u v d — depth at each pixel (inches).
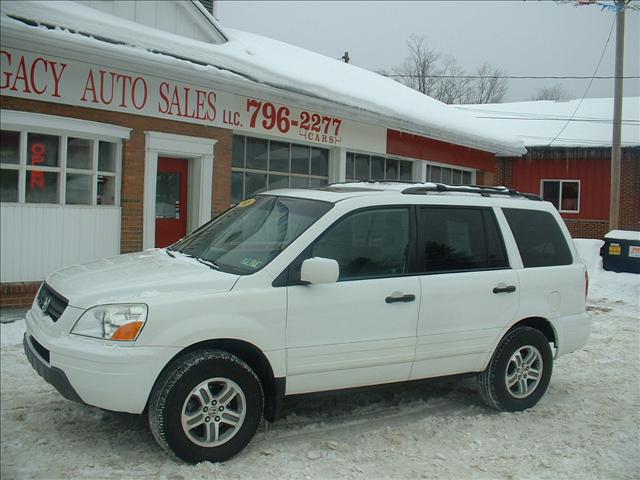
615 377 251.8
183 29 386.3
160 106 351.6
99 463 149.8
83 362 142.7
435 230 192.1
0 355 226.7
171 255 189.9
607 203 880.9
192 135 371.2
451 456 167.2
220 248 184.2
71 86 310.8
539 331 211.0
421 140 585.6
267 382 163.3
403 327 178.2
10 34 275.9
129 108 336.8
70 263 320.8
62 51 299.9
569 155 900.0
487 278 195.6
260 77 384.2
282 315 160.4
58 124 306.5
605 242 470.0
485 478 154.9
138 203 347.6
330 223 173.6
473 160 677.9
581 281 221.0
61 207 315.6
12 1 284.8
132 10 355.6
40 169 308.3
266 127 419.2
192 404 152.0
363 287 172.6
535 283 206.8
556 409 209.2
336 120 479.8
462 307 189.3
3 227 296.2
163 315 147.0
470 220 201.0
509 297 200.1
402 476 153.6
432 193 200.2
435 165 631.8
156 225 378.3
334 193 190.7
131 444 161.3
